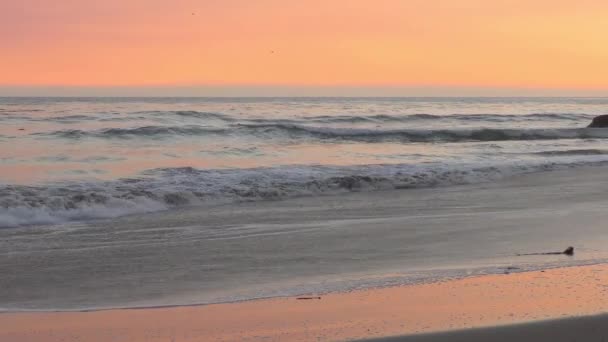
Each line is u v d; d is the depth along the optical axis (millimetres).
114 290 7973
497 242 10625
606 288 7262
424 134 34688
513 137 36406
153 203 14664
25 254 10008
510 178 20062
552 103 106312
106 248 10438
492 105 85188
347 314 6430
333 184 17656
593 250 9859
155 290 7957
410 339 5461
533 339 5449
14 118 38531
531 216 13305
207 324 6277
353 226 12289
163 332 6039
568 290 7188
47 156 22703
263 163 22062
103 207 13875
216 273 8781
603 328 5680
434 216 13453
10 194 14117
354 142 31328
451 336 5520
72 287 8133
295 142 30625
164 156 23625
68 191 14867
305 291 7637
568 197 16156
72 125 34781
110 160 22109
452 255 9672
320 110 58688
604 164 23578
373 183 18109
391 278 8172
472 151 27438
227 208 14602
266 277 8523
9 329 6250
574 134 37656
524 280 7762
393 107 70062
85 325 6371
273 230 11930
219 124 37375
